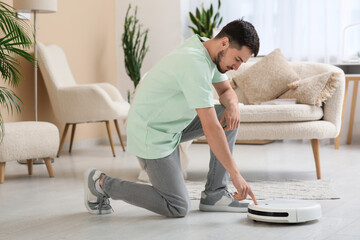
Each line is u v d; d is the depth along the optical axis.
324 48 5.17
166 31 5.67
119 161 4.20
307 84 3.37
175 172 2.18
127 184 2.24
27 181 3.33
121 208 2.45
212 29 5.45
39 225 2.19
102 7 5.59
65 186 3.12
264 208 2.10
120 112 4.46
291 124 3.18
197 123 2.32
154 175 2.16
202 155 4.45
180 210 2.21
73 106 4.40
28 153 3.34
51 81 4.41
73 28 5.14
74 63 5.16
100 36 5.55
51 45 4.74
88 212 2.40
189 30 5.77
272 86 3.86
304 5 5.28
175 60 1.98
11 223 2.24
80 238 1.97
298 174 3.43
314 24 5.20
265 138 3.20
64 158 4.42
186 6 5.71
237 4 5.58
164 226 2.11
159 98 2.07
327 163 3.87
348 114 5.05
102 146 5.26
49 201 2.69
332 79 3.26
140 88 2.15
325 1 5.11
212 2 5.68
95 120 4.42
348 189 2.87
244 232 2.00
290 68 3.87
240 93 4.00
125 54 5.41
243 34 1.92
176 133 2.18
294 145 4.99
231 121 2.23
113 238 1.96
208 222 2.16
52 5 4.14
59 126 4.95
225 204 2.34
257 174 3.47
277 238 1.91
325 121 3.26
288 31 5.34
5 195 2.88
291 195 2.71
